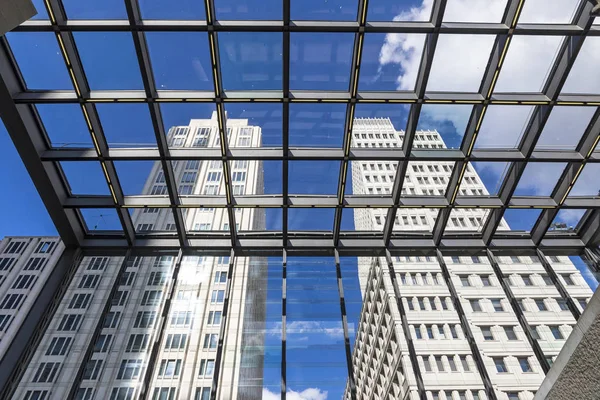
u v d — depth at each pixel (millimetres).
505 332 8398
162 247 9938
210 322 8391
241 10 7512
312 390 7215
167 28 7406
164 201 9586
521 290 9125
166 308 8625
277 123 8828
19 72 7930
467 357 8102
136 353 7797
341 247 10062
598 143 8891
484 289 9227
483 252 10133
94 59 7863
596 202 9664
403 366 8242
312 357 7766
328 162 9281
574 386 1655
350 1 7500
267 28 7516
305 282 9312
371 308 9000
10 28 3891
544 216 9953
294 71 8156
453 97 8320
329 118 8703
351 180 9688
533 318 8492
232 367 7504
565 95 8336
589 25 7363
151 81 8102
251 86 8336
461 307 8844
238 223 10125
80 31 7441
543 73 8156
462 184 9820
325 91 8375
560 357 1773
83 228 9992
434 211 10414
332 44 7848
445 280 9438
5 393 7125
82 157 8719
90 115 8305
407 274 9734
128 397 7102
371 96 8312
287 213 9805
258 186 9617
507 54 7891
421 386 7555
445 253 10133
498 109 8562
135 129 8734
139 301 8750
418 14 7547
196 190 9695
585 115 8578
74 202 9438
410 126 8688
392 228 9914
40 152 8617
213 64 7836
